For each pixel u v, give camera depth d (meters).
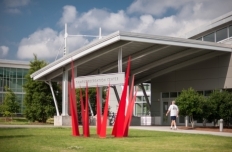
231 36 29.67
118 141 12.97
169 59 28.77
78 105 35.34
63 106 27.62
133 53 26.84
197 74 30.41
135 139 14.00
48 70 27.89
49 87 33.09
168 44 23.94
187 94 23.55
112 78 22.56
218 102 23.84
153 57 28.75
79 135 15.60
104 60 28.09
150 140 13.66
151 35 23.16
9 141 12.55
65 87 27.61
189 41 24.84
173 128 23.84
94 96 36.78
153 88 34.97
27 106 33.38
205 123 28.03
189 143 12.62
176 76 32.47
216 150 10.49
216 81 28.69
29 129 20.25
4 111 40.91
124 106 15.12
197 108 23.09
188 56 29.22
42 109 32.69
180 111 23.53
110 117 29.94
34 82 32.84
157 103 34.38
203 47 25.67
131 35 22.48
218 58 28.62
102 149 10.30
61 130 19.53
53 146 11.03
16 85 56.78
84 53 25.08
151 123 33.81
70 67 27.25
